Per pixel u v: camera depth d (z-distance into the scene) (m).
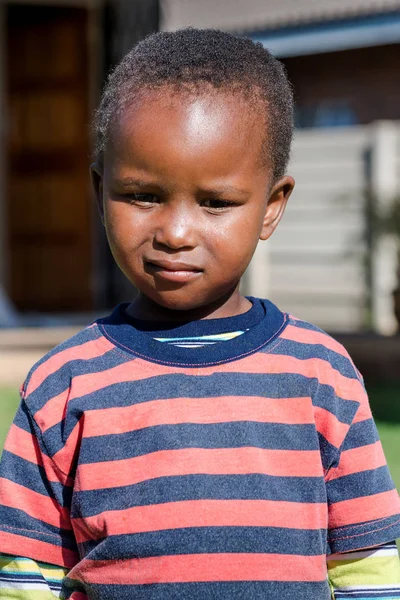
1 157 13.52
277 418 1.99
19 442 2.10
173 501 1.90
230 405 1.97
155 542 1.89
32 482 2.08
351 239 12.12
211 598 1.88
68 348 2.13
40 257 13.94
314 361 2.07
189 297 1.95
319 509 1.97
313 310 13.09
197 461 1.92
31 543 2.08
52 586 2.09
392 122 12.30
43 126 13.66
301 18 8.45
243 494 1.91
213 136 1.86
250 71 1.97
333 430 2.03
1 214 13.58
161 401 1.98
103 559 1.94
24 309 13.91
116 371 2.04
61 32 13.27
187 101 1.88
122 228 1.94
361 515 2.05
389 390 7.10
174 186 1.87
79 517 1.98
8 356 8.76
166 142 1.85
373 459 2.09
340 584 2.10
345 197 12.03
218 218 1.91
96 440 1.98
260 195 1.96
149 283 1.95
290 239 13.16
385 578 2.08
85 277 13.72
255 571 1.89
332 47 8.14
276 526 1.91
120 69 2.07
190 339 2.07
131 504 1.92
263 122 1.95
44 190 13.80
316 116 13.30
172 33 2.12
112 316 2.18
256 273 13.43
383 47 8.59
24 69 13.59
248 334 2.07
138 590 1.91
